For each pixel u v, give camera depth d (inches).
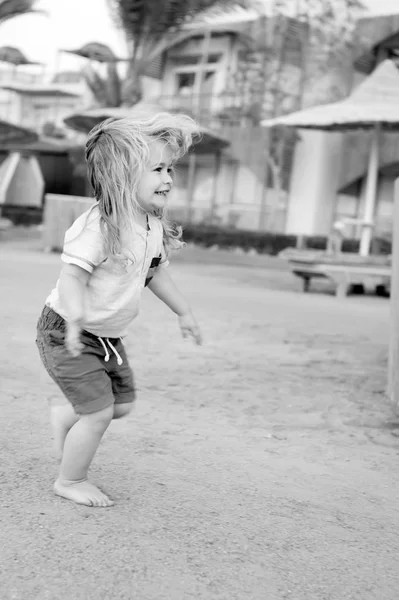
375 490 115.6
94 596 72.9
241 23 935.0
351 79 892.0
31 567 78.0
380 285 471.5
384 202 871.7
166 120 96.8
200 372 196.7
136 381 180.4
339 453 134.6
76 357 97.3
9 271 414.6
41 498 98.7
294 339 264.2
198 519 96.3
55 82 1476.4
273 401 170.9
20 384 165.5
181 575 79.3
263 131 906.7
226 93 935.0
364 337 281.1
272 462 125.6
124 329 102.0
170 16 870.4
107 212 93.8
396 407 171.5
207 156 1003.3
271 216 938.7
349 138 869.2
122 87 956.6
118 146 93.4
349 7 867.4
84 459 98.7
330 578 82.4
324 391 184.9
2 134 822.5
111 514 95.3
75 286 93.4
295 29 891.4
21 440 124.3
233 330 273.7
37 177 1304.1
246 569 82.4
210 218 971.9
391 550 92.2
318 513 103.0
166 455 124.1
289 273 638.5
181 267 590.2
